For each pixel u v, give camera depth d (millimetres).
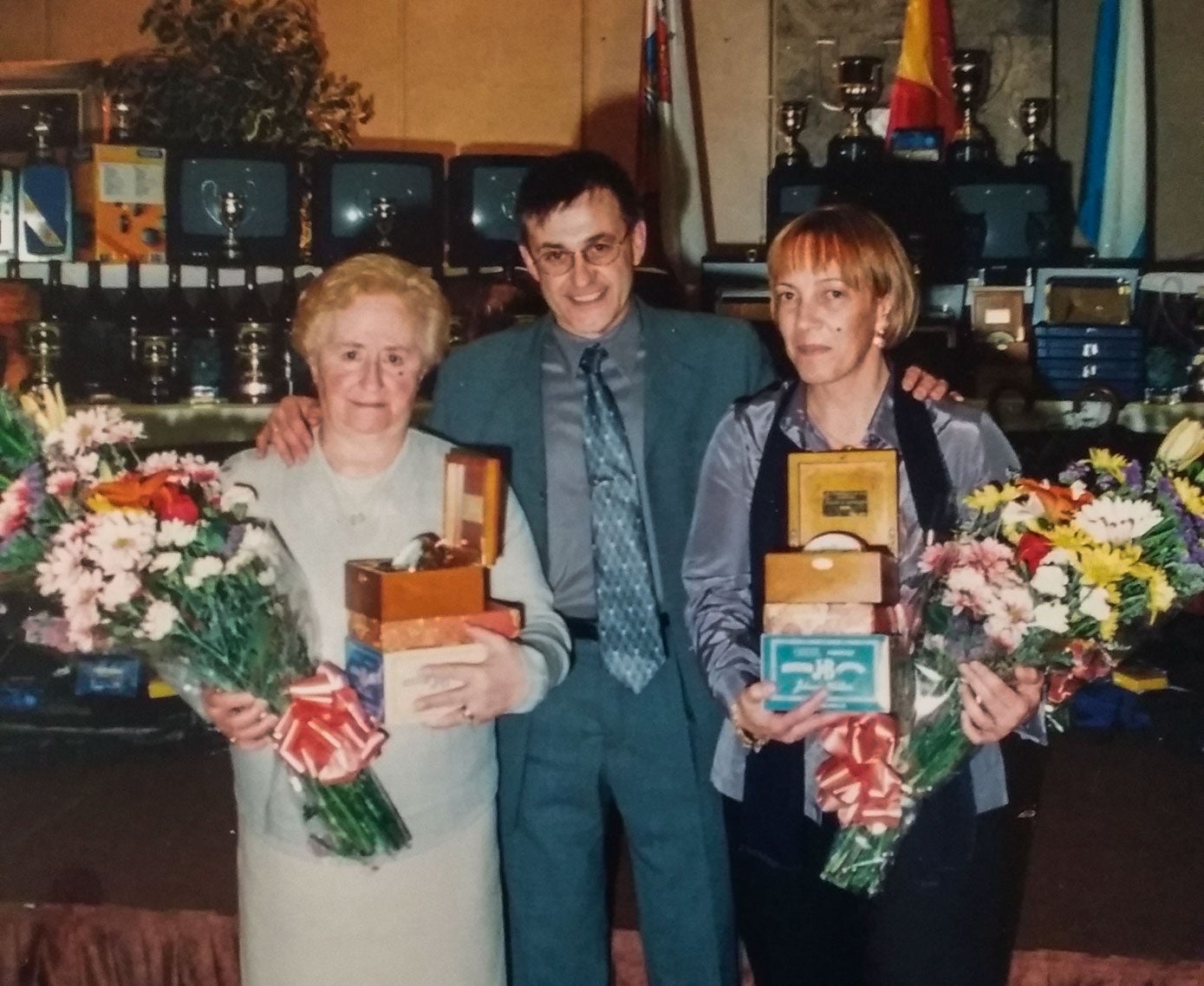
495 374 2053
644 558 1946
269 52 3947
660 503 1977
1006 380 3869
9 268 3859
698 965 2000
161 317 3885
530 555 1822
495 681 1637
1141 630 1641
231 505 1617
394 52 4637
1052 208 3926
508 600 1789
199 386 3822
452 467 1691
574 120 4625
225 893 2525
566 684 1955
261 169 3809
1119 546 1543
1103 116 4246
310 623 1648
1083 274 3959
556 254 1940
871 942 1691
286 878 1664
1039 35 4480
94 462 1579
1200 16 4520
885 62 4527
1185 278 4098
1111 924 2414
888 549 1651
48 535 1559
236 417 3777
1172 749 3379
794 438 1765
